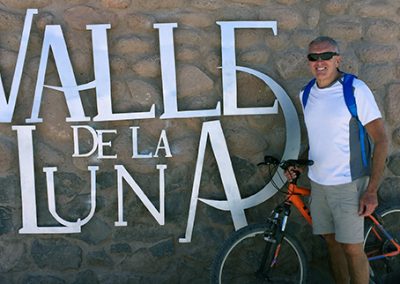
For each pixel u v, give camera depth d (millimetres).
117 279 4016
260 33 3967
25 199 3889
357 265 3484
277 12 3969
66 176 3930
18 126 3850
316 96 3416
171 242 4016
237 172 4004
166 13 3922
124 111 3912
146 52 3914
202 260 4031
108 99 3873
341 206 3408
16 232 3945
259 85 3963
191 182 3984
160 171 3941
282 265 3924
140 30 3912
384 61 4047
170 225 4004
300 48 4000
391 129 4066
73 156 3916
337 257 3695
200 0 3926
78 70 3885
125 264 4016
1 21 3850
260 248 3910
